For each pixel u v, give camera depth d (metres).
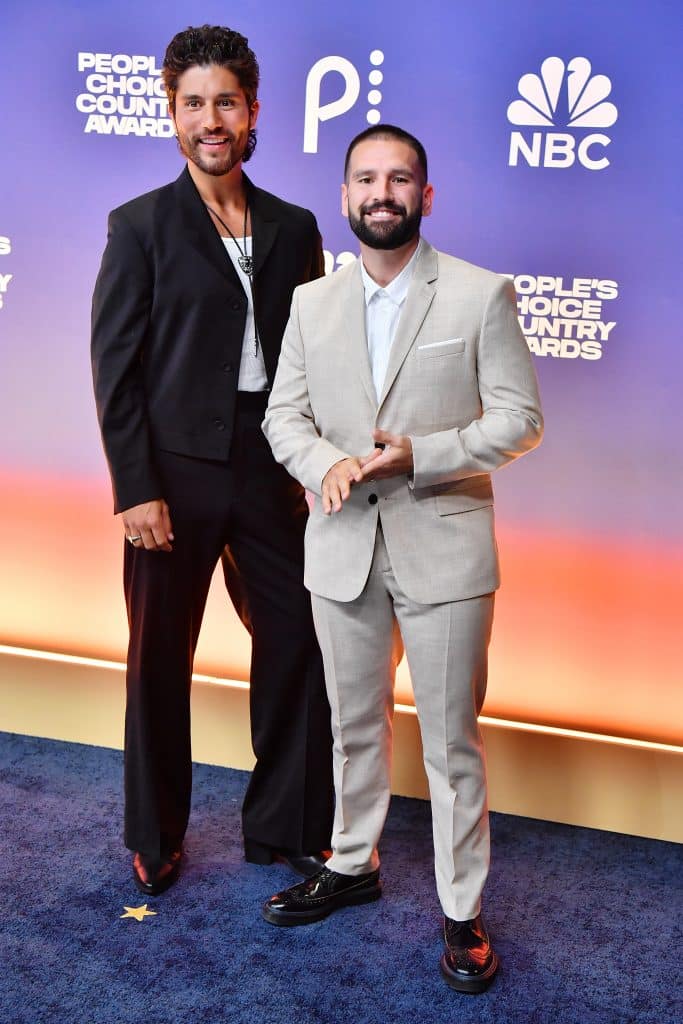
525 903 2.39
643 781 2.65
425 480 1.95
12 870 2.43
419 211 1.95
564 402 2.57
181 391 2.23
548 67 2.43
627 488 2.57
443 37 2.47
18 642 3.03
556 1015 2.04
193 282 2.19
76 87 2.70
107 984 2.08
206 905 2.35
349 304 2.05
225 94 2.11
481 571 2.04
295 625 2.37
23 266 2.82
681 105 2.38
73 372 2.85
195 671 2.95
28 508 2.96
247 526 2.32
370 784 2.28
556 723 2.72
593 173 2.45
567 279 2.51
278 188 2.64
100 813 2.67
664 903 2.40
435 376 1.98
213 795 2.79
